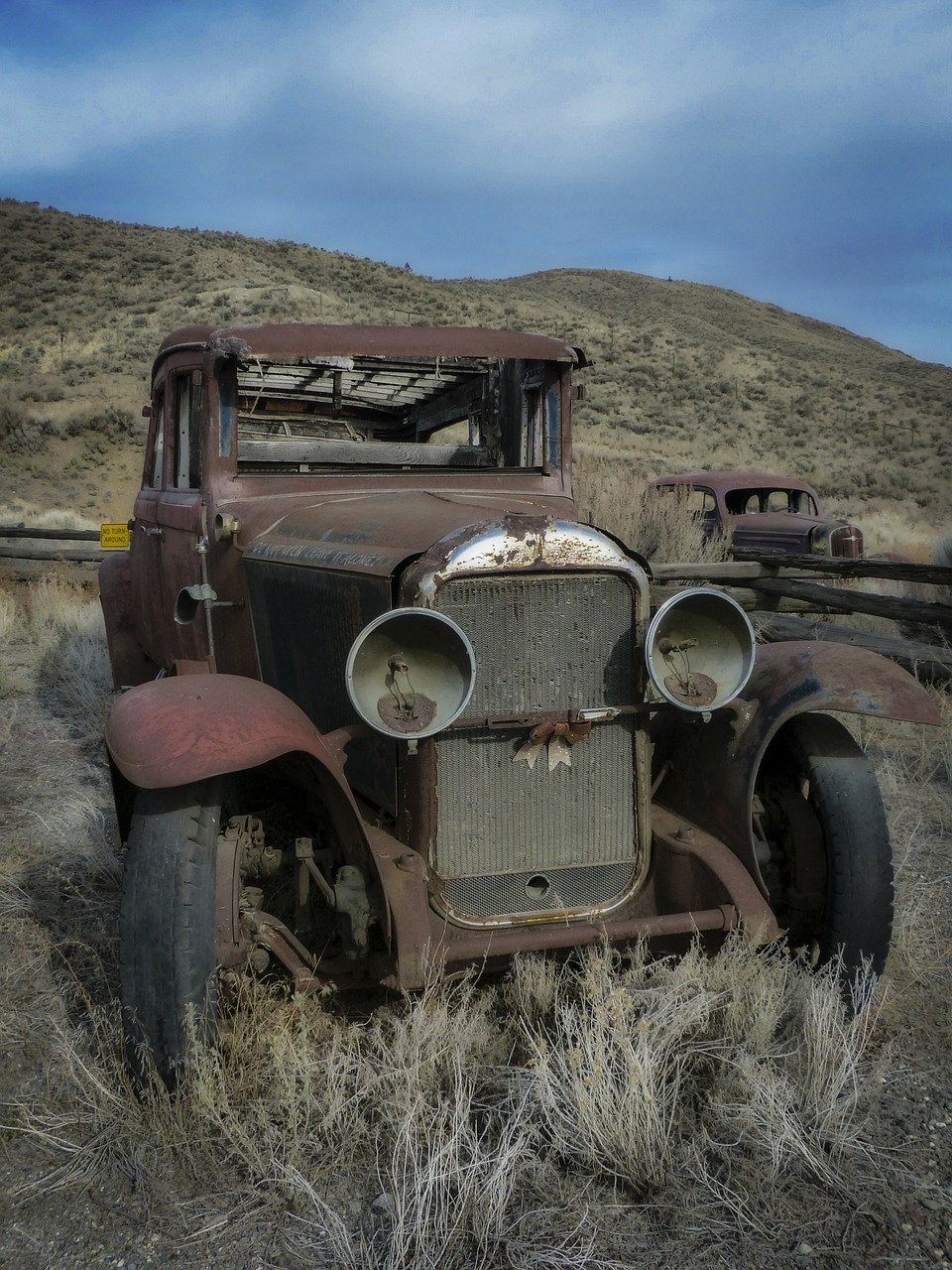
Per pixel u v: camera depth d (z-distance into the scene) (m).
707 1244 2.28
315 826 3.38
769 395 55.00
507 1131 2.50
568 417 4.39
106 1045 2.90
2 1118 2.72
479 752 2.96
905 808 5.06
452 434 9.54
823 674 3.11
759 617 8.12
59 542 14.31
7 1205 2.43
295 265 65.94
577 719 2.97
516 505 3.80
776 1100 2.63
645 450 40.16
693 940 3.05
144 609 5.52
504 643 2.91
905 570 7.14
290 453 4.77
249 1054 2.77
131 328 47.66
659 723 3.50
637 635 3.03
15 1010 3.24
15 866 4.35
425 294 66.62
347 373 4.96
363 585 2.99
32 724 6.80
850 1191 2.45
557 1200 2.42
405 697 2.78
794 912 3.21
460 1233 2.30
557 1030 2.92
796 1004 3.04
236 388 4.11
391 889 2.81
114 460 31.98
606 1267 2.21
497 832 3.02
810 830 3.18
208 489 4.11
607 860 3.14
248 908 2.80
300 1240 2.31
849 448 44.62
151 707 2.76
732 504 12.78
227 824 2.93
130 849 2.66
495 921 3.02
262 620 3.75
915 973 3.43
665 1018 2.82
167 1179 2.50
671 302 92.44
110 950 3.60
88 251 59.84
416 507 3.54
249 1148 2.50
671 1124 2.60
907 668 6.93
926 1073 2.92
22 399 37.16
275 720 2.74
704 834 3.17
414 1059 2.70
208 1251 2.28
